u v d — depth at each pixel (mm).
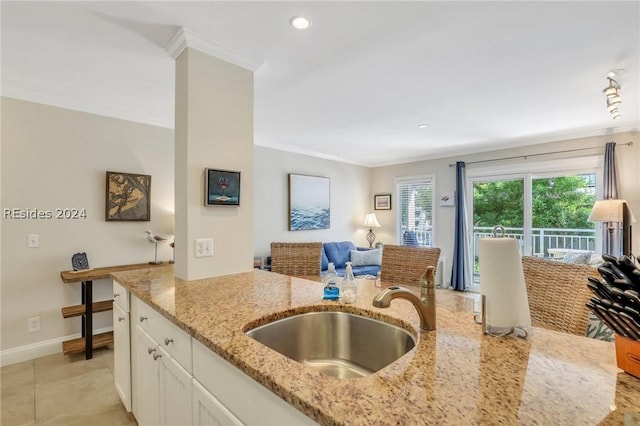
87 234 2992
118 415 1987
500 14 1676
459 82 2537
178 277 1961
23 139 2672
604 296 803
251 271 2141
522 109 3182
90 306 2701
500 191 4914
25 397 2164
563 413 618
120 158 3188
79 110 2947
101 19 1714
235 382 932
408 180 5988
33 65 2229
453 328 1082
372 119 3533
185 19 1715
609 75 2410
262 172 4762
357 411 632
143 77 2426
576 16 1696
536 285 1634
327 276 1612
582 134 4074
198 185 1892
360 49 2031
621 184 3820
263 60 2158
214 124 1958
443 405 647
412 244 5914
